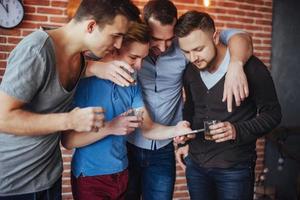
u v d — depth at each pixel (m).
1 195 1.45
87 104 1.67
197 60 1.76
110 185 1.71
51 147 1.49
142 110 1.76
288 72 3.67
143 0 3.39
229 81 1.66
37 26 3.14
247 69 1.75
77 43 1.38
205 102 1.91
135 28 1.58
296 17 3.57
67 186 3.35
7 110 1.25
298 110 3.55
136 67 1.70
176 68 1.95
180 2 3.52
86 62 1.58
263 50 3.93
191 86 1.96
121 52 1.66
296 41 3.57
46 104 1.38
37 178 1.49
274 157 3.82
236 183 1.87
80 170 1.68
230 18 3.74
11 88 1.24
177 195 3.68
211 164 1.91
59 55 1.37
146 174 2.06
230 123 1.75
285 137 3.37
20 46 1.28
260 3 3.84
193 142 1.99
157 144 2.01
